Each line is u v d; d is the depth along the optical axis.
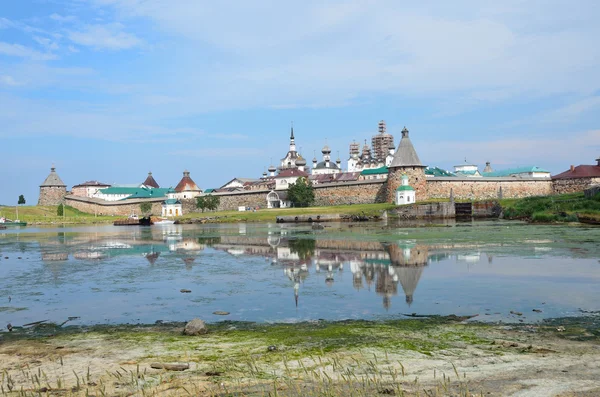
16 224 131.00
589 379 12.35
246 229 86.62
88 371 13.91
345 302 23.09
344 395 11.77
